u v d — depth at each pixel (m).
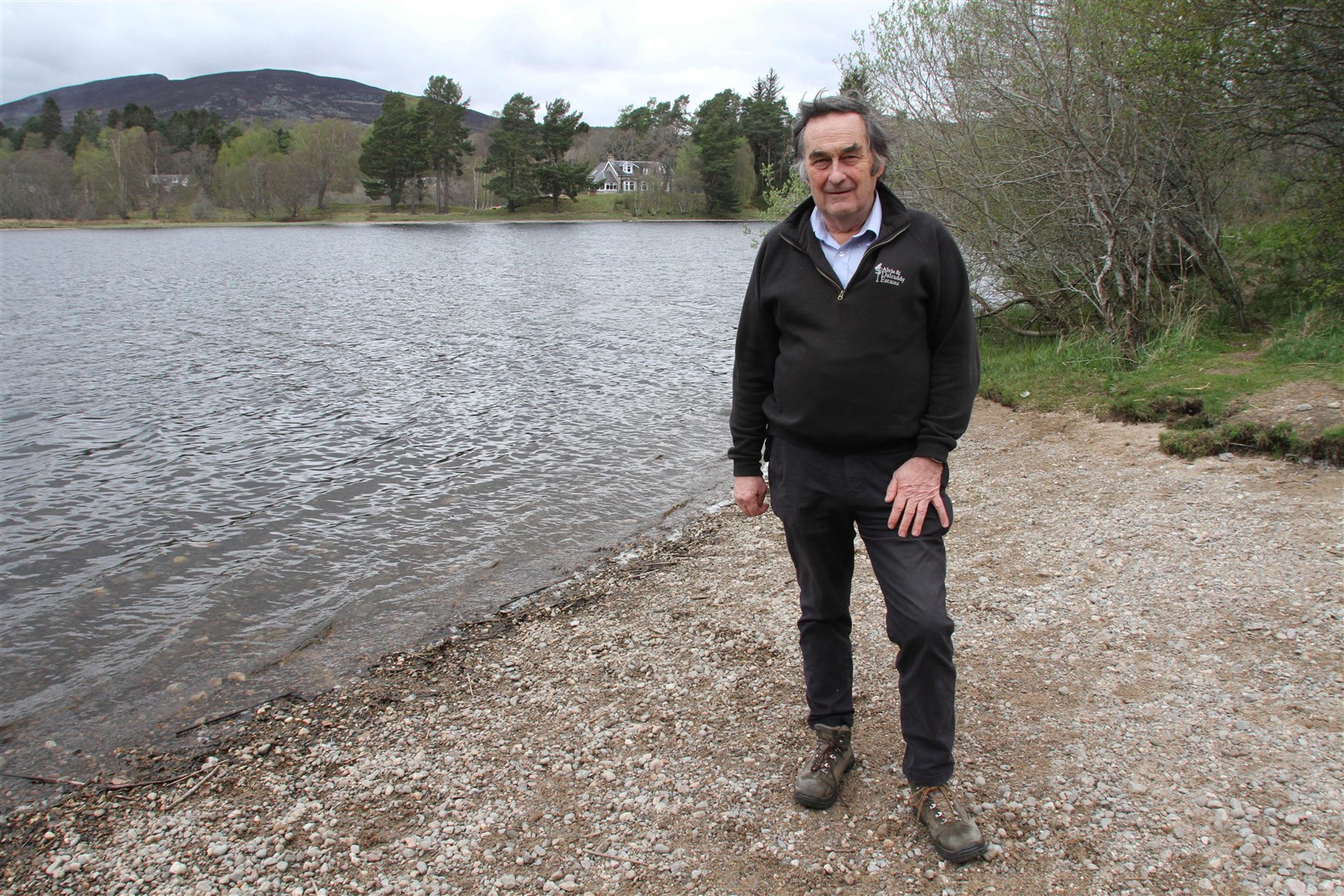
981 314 11.89
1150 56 8.54
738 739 3.65
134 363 14.84
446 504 7.51
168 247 56.66
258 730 4.08
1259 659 3.83
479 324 19.77
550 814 3.24
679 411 10.98
